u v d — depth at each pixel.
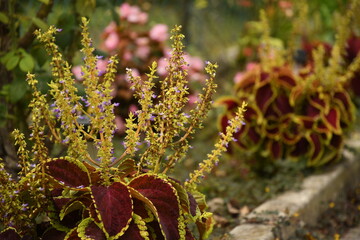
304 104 6.55
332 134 6.59
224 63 10.75
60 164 3.32
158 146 3.51
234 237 4.63
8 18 4.46
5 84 4.68
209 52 11.55
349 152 7.12
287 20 9.84
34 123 3.25
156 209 3.28
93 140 3.46
